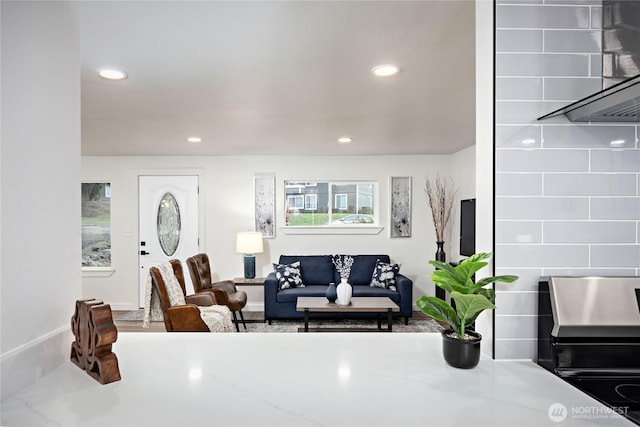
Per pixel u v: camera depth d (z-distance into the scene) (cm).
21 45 108
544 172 127
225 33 180
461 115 335
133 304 582
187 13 162
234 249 587
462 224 469
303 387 105
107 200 588
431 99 288
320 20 169
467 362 117
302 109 314
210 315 344
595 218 127
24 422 88
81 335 118
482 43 135
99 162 580
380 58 211
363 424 86
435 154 581
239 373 115
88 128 384
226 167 586
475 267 116
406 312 507
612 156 127
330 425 86
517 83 127
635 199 127
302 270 563
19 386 104
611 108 111
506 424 87
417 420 88
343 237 590
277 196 588
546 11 127
